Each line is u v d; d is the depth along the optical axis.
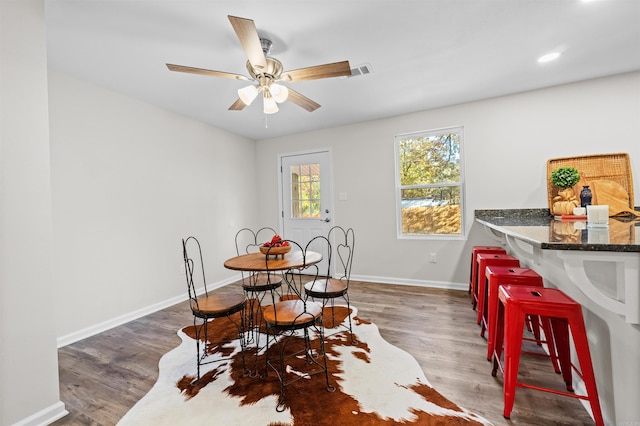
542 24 1.92
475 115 3.33
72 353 2.18
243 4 1.65
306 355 1.95
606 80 2.77
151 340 2.38
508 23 1.90
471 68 2.53
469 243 3.44
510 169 3.20
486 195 3.31
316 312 1.73
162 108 3.30
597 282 1.38
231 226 4.36
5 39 1.41
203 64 2.32
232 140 4.43
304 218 4.56
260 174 4.93
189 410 1.53
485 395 1.58
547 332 1.78
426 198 3.75
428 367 1.86
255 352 2.14
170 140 3.40
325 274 4.39
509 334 1.40
